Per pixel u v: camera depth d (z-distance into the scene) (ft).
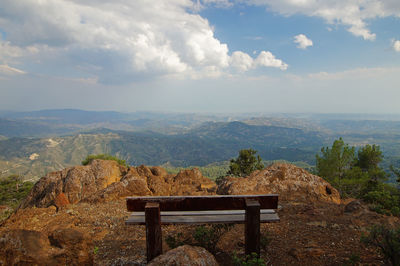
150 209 13.58
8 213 34.24
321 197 33.65
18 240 12.19
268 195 14.57
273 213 15.66
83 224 25.18
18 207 37.65
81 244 13.71
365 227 21.30
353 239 19.03
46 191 38.04
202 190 45.60
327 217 24.56
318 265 15.35
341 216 24.94
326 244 18.31
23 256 11.84
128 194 36.86
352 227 21.48
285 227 22.22
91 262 14.16
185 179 52.75
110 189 35.96
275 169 38.60
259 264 12.37
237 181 36.45
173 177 54.19
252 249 14.03
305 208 27.73
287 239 19.65
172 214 15.33
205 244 16.83
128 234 22.07
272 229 21.93
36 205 36.09
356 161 82.74
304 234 20.43
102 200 34.45
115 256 17.60
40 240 12.98
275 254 17.13
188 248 12.91
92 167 42.29
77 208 30.71
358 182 63.98
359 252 16.81
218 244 18.74
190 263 11.77
